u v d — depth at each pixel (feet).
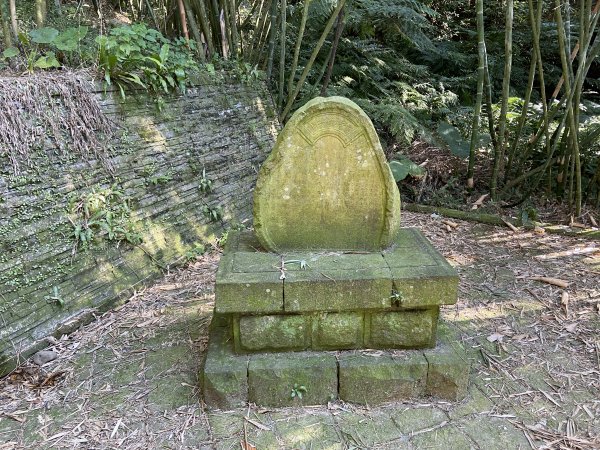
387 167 7.48
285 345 7.27
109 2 17.07
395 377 7.01
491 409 7.05
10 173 8.42
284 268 7.22
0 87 8.64
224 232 12.95
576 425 6.76
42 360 8.10
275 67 18.94
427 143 19.67
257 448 6.37
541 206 15.87
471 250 12.97
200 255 11.98
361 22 21.33
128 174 10.77
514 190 16.66
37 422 6.88
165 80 12.09
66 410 7.12
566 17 13.39
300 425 6.75
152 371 7.97
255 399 7.07
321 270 7.14
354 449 6.33
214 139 13.56
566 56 13.53
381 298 6.93
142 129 11.34
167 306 9.90
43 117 9.12
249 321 7.09
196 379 7.75
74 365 8.11
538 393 7.41
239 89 15.33
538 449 6.32
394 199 7.67
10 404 7.23
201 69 14.01
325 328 7.20
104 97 10.48
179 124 12.49
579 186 14.44
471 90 24.32
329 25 15.55
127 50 10.55
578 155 14.10
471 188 16.97
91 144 9.96
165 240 11.29
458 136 17.93
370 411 7.01
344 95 19.26
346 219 7.75
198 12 15.19
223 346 7.56
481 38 14.89
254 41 17.16
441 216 15.67
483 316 9.65
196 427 6.74
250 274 7.03
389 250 7.88
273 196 7.63
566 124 14.76
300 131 7.39
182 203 12.05
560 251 12.76
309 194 7.64
